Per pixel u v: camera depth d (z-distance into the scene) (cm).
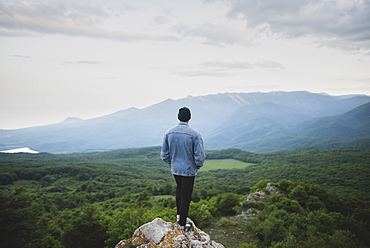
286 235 2981
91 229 3719
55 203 8519
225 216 4250
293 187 5553
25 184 13188
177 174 445
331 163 18150
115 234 3556
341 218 4128
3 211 2730
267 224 3192
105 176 15800
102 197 10531
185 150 436
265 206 4378
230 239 3198
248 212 4272
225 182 13350
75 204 8550
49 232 3741
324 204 4772
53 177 15025
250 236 3288
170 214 3891
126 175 17250
